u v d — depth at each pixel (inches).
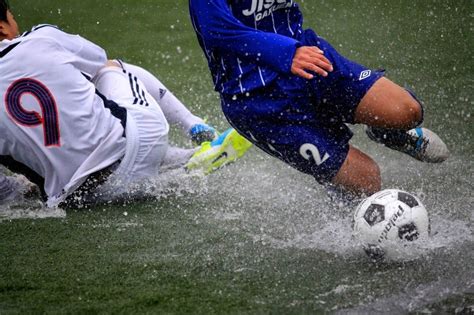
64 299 453.4
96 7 1128.8
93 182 601.6
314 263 486.3
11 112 579.2
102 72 643.5
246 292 451.5
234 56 530.0
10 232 554.9
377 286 452.1
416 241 479.2
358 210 491.5
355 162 535.8
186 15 1089.4
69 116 585.9
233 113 540.1
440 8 1059.9
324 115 542.0
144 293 455.2
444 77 847.1
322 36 988.6
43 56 586.6
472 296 435.5
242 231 542.0
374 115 529.3
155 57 951.0
